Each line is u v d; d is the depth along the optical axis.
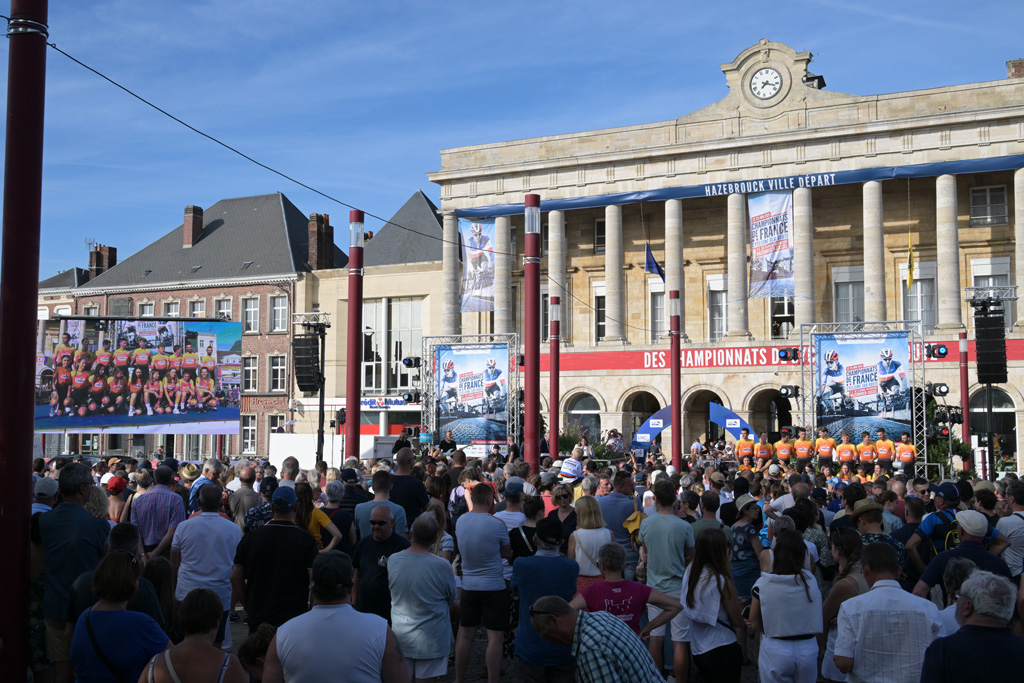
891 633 7.53
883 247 51.91
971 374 49.22
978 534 9.43
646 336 59.53
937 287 51.91
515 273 62.66
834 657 7.80
